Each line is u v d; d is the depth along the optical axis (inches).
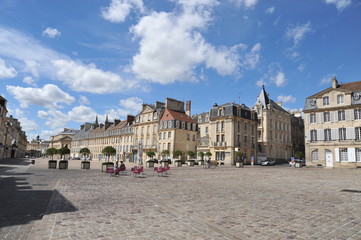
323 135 1425.9
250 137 2041.1
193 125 2273.6
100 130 3528.5
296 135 2691.9
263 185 553.9
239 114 1952.5
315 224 241.0
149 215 270.5
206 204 332.5
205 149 2039.9
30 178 645.9
